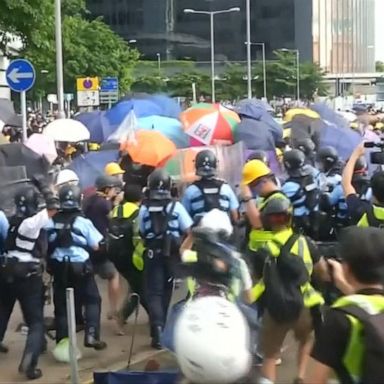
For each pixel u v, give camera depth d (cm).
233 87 10456
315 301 640
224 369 311
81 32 5609
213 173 893
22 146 1254
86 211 985
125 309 943
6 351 871
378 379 332
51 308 1011
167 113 1673
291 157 877
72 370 675
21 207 775
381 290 356
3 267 776
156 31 12538
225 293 479
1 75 3638
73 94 5600
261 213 674
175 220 845
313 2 12975
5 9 2102
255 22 12812
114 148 1378
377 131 2261
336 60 14300
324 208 887
